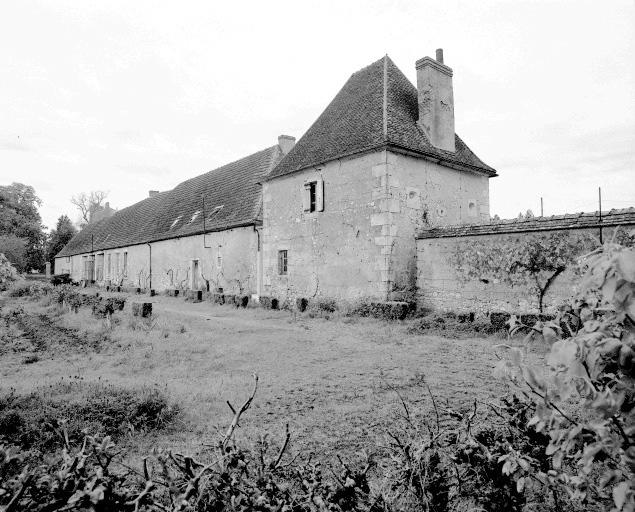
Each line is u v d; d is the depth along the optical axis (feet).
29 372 23.06
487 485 8.54
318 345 29.66
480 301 37.35
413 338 31.17
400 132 45.39
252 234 63.87
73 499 5.54
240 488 7.14
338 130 51.34
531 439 8.63
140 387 18.02
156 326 37.29
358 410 16.51
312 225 50.88
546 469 8.16
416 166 46.01
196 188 95.50
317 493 7.47
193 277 78.74
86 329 35.88
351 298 45.68
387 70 53.01
